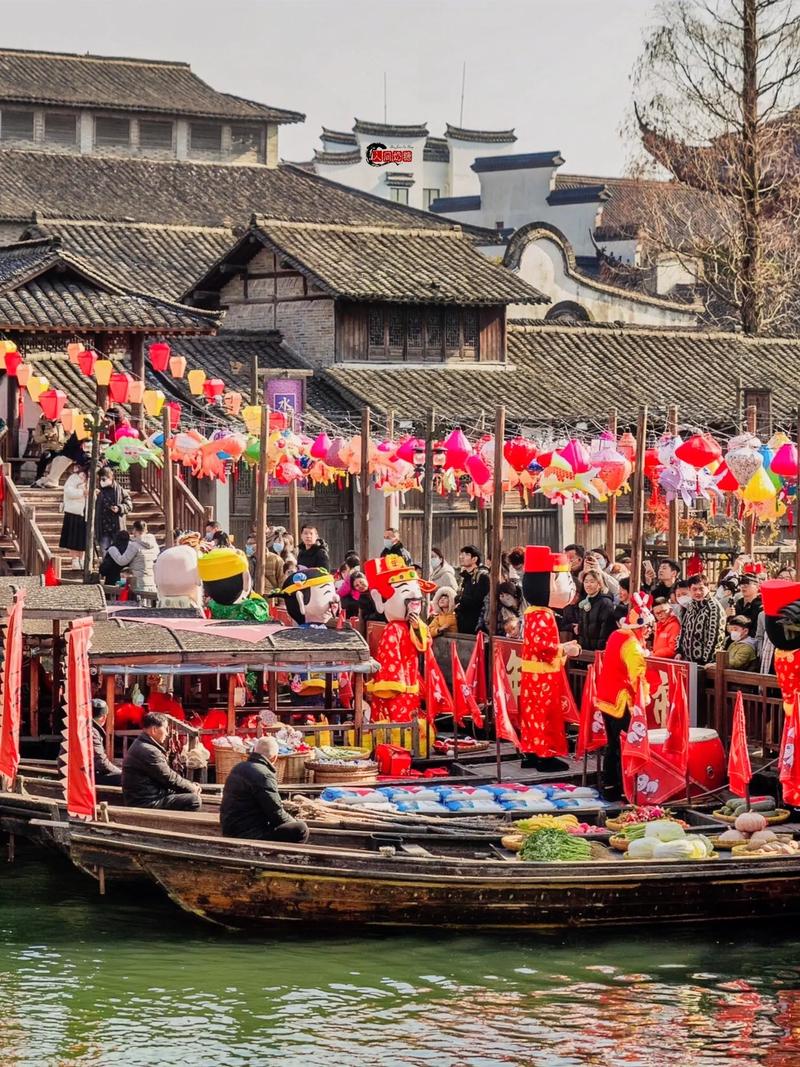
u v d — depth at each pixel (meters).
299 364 49.47
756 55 61.62
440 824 22.02
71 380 45.12
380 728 25.58
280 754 24.12
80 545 34.09
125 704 25.70
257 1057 16.58
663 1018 17.67
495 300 50.50
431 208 86.06
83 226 57.06
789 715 21.81
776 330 64.62
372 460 33.47
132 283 54.09
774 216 64.12
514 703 25.84
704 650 24.41
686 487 30.77
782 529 44.31
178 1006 17.94
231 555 26.62
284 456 34.28
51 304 39.59
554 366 52.12
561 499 31.27
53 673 26.38
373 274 49.91
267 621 26.91
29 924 20.69
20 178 65.75
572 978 18.88
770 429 42.41
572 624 26.73
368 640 27.45
